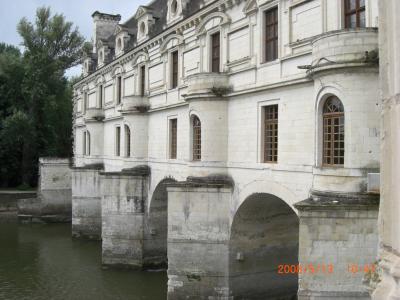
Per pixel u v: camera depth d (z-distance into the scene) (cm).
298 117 1908
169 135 3136
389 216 403
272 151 2116
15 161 6988
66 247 4259
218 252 2419
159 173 3278
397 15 383
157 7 3859
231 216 2380
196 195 2433
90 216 4653
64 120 6944
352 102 1545
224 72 2389
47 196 5825
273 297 2564
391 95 395
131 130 3519
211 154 2417
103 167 4606
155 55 3338
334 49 1559
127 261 3472
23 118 6372
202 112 2434
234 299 2423
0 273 3341
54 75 6575
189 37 2805
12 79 6838
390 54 397
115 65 4169
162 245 3509
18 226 5441
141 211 3450
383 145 409
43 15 6488
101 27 5806
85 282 3119
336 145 1638
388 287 399
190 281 2458
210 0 2588
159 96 3266
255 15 2173
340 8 1689
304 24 1872
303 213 1559
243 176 2283
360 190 1539
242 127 2295
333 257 1538
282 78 1981
